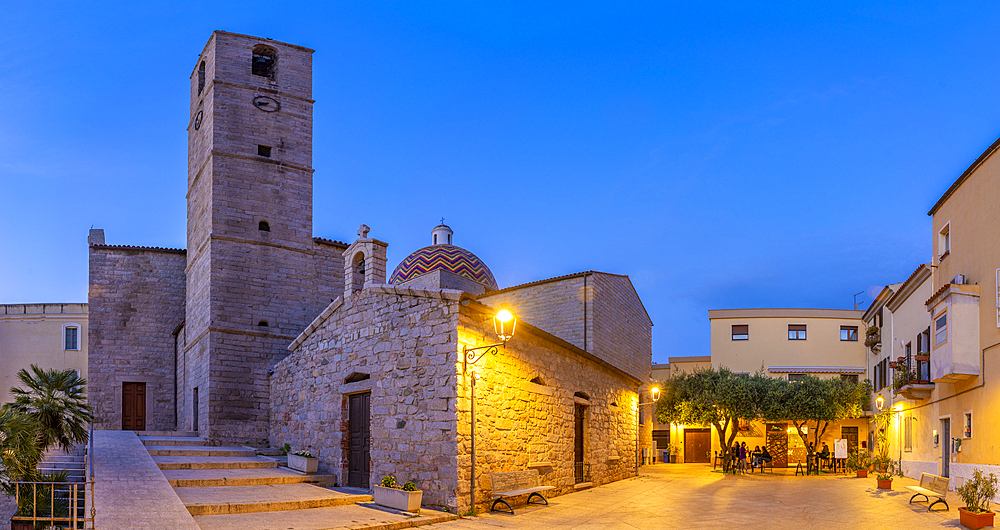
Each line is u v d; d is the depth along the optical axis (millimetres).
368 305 19109
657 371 48125
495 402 17359
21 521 13039
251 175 28078
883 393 33938
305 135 29656
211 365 25922
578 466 22859
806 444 35188
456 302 16375
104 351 33219
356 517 14258
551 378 20500
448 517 15172
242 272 27234
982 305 19953
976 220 20469
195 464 19547
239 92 28391
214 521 13297
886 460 26656
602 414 24953
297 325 28219
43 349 40312
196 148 30312
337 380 20109
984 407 19609
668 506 18672
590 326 29000
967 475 20781
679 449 44375
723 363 45438
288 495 15953
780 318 45125
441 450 16109
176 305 34531
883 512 17531
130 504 12672
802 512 17656
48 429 17469
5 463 13500
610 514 16828
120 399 33000
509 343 18203
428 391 16672
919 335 26719
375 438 18062
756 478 30266
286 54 29781
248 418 26266
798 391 35156
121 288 33906
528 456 18750
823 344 44688
